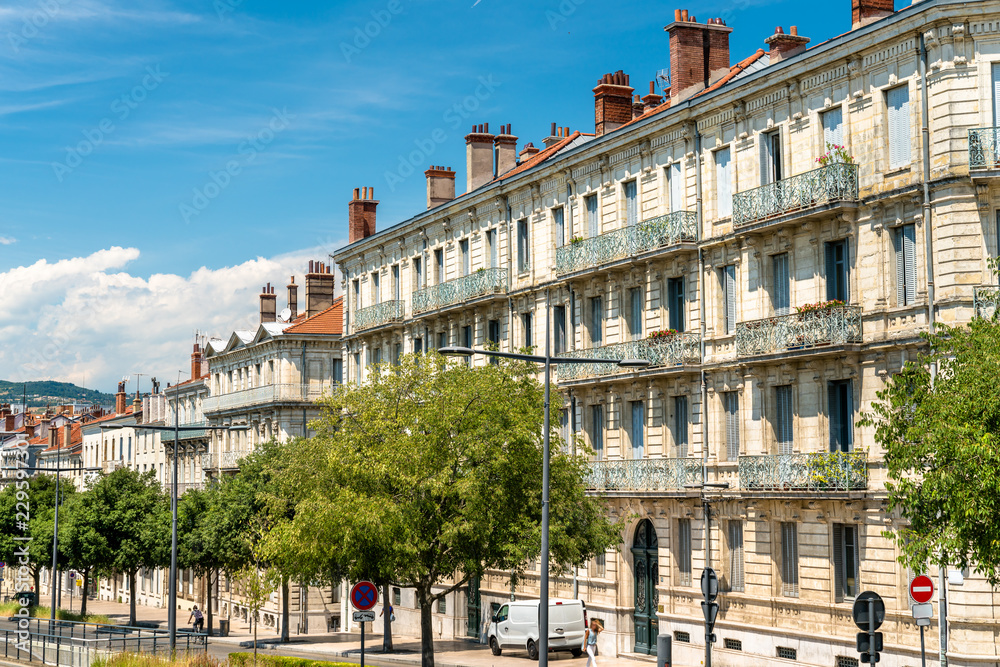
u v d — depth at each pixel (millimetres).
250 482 61406
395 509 34406
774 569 37219
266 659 40750
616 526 40156
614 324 45312
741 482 37719
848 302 34844
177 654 43156
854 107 34656
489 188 53000
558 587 49031
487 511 35250
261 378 80688
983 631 30469
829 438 35312
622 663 42781
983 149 31172
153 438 101188
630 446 44969
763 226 36844
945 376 25625
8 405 161750
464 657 47000
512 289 51594
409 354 39000
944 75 31750
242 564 60406
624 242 43938
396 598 62250
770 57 41344
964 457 22844
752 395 38250
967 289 31188
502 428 35812
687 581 41750
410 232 60844
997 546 22875
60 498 92000
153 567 73062
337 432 38000
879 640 22422
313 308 82250
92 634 54969
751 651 37750
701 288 40812
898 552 32750
